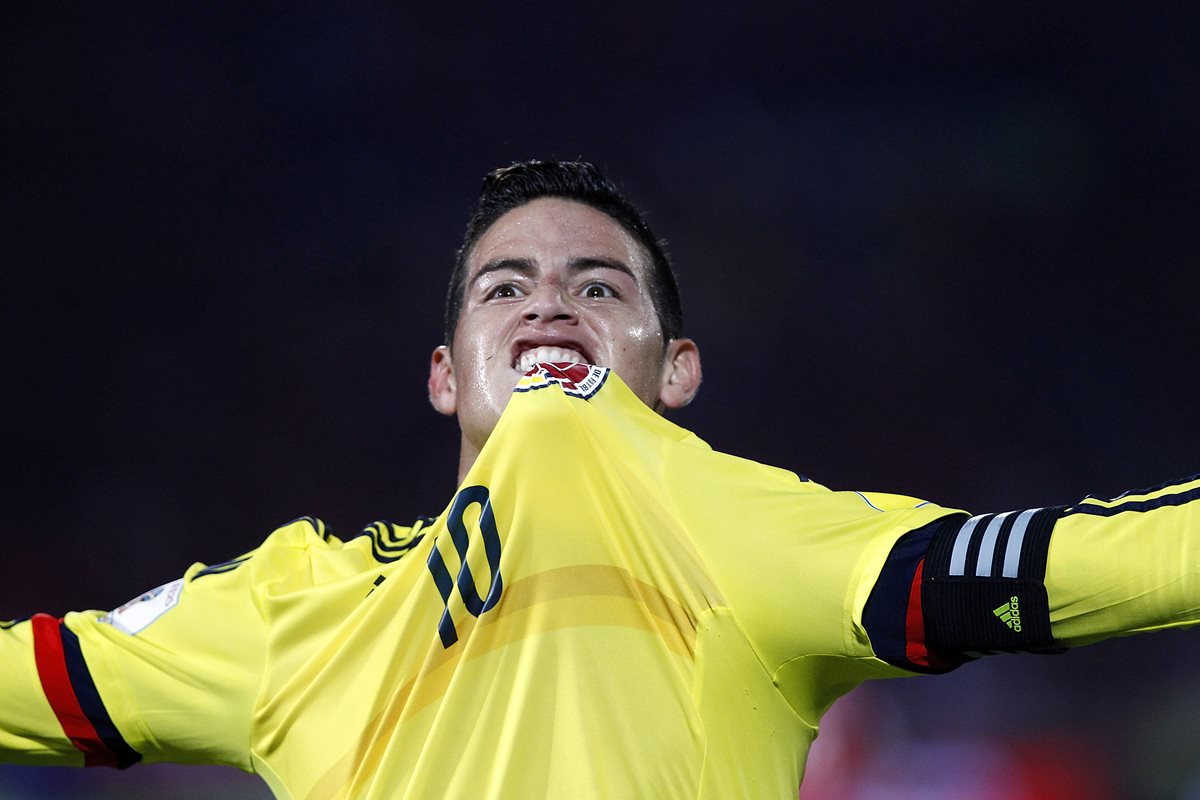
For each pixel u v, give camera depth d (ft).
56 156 139.44
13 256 137.18
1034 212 146.72
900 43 150.51
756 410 142.20
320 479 135.95
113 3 140.97
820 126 149.79
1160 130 147.54
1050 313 144.25
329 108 145.28
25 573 127.75
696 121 150.61
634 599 22.67
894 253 146.41
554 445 23.88
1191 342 142.61
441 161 147.02
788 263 146.51
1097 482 139.33
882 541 20.86
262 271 140.67
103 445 134.21
